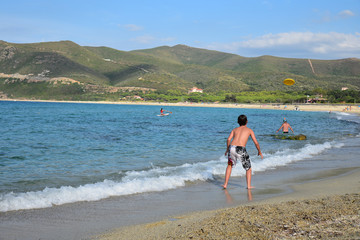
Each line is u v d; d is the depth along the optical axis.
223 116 57.53
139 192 6.56
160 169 9.13
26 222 4.68
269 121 41.66
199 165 9.79
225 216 4.54
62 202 5.74
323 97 160.88
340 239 3.46
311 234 3.66
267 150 13.62
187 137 19.17
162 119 44.03
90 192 6.39
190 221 4.55
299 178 8.12
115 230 4.32
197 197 6.23
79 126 28.23
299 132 23.56
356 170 9.19
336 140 17.70
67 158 11.24
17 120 35.50
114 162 10.48
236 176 8.36
